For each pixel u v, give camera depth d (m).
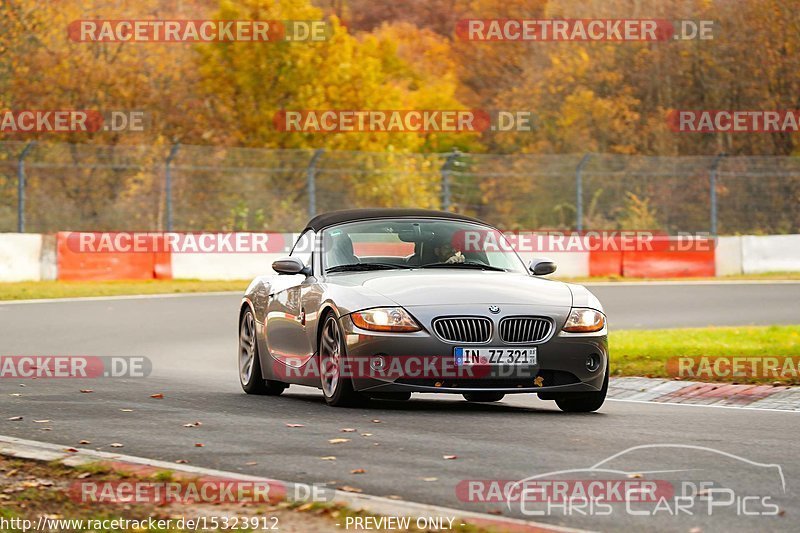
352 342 33.06
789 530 19.14
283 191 128.50
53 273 100.50
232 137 148.50
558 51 192.12
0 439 27.61
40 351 56.09
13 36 144.50
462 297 33.28
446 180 128.88
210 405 35.44
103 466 23.86
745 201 144.00
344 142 148.00
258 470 24.14
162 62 151.38
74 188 132.12
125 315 75.94
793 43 180.88
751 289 98.19
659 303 84.94
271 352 39.03
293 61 150.62
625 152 178.00
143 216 129.88
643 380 43.56
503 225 149.00
